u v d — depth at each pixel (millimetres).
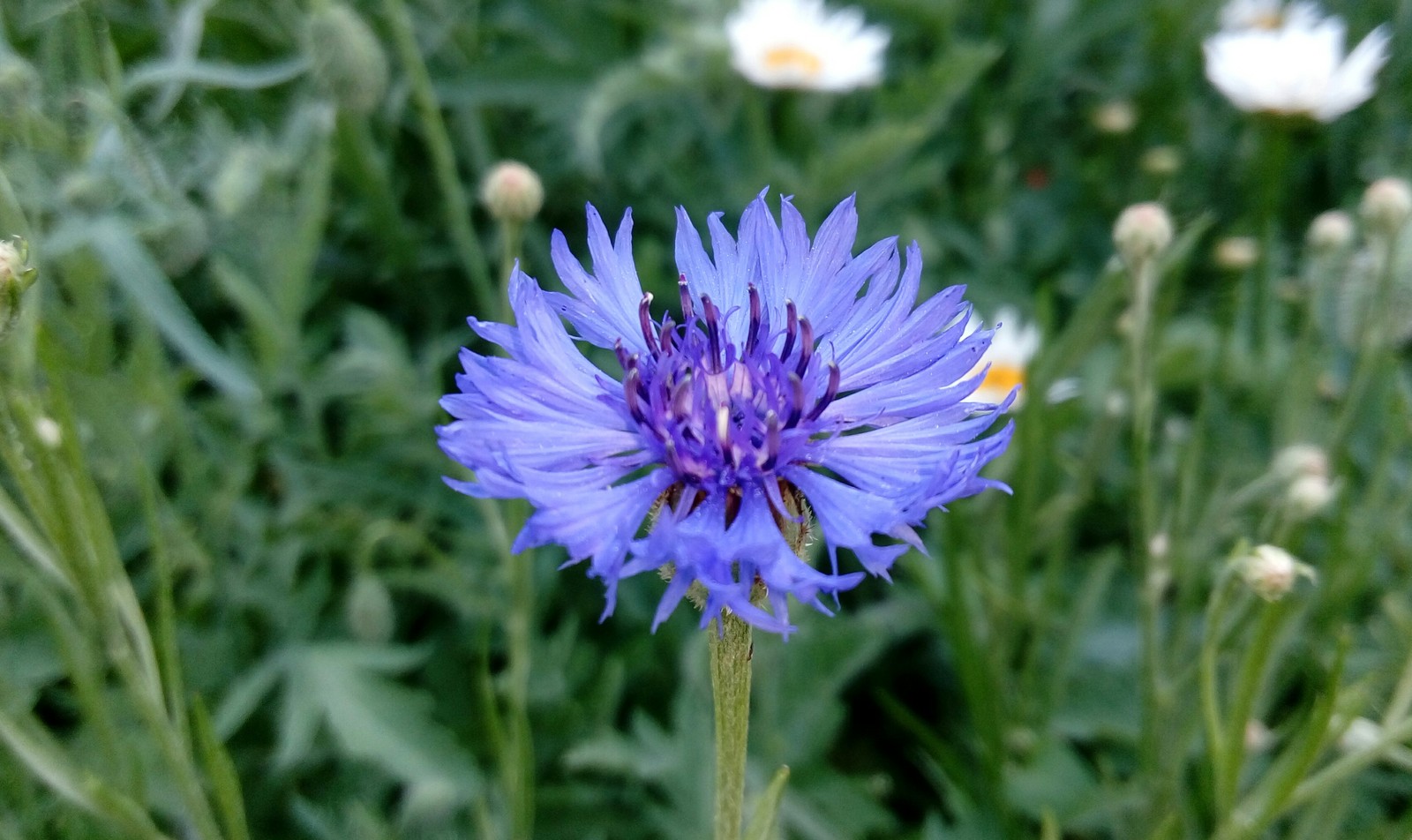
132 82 141
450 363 201
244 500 164
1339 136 240
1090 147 260
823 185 201
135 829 98
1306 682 154
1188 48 245
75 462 93
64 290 157
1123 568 177
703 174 227
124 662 97
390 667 146
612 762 142
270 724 152
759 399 84
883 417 84
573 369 85
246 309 158
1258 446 182
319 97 164
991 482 72
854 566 176
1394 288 143
